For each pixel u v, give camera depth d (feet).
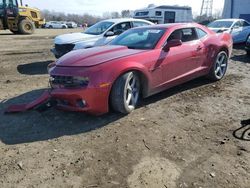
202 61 21.59
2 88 23.30
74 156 12.75
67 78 15.47
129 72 16.42
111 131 15.02
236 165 11.87
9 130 15.40
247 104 18.69
